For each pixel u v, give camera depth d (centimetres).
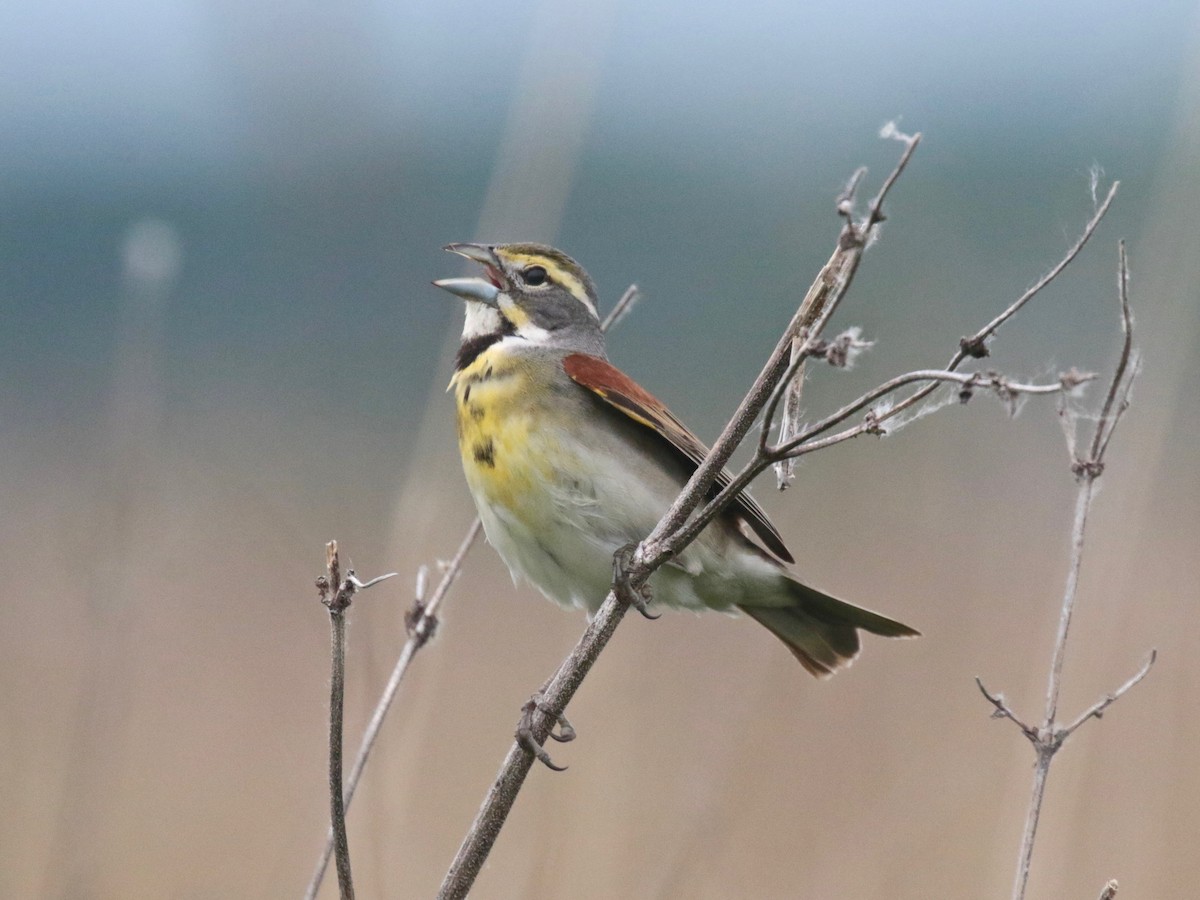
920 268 1852
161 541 1116
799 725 1345
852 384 1728
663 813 1132
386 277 2094
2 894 1098
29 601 1773
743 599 1008
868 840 1220
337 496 1847
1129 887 1126
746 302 2455
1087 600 1106
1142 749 1180
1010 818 1063
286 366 2173
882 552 1631
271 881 1266
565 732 765
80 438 2380
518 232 1116
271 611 1692
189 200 2288
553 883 1055
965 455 1758
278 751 1529
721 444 735
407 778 979
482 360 1009
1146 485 1121
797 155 2464
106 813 988
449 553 1042
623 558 925
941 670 1458
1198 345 1723
